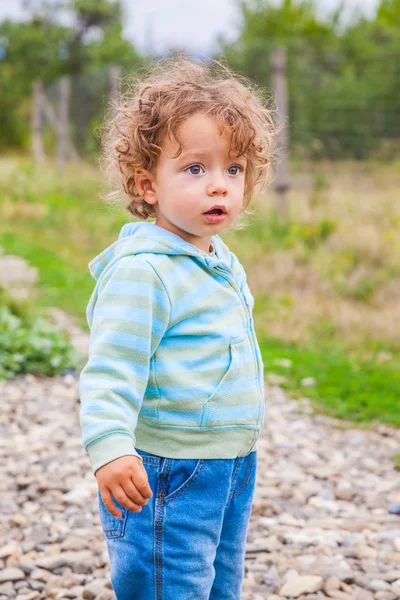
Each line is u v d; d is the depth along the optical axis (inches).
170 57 104.2
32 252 415.5
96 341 72.0
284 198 408.5
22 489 150.0
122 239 79.6
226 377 75.3
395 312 291.7
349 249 351.6
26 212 518.9
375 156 489.1
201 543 74.4
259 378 80.3
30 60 1224.8
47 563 119.6
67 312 305.3
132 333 71.3
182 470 73.8
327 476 162.2
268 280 328.5
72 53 1264.8
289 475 162.1
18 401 201.3
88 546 126.0
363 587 116.0
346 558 125.3
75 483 151.6
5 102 1131.9
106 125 98.2
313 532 133.9
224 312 77.2
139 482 66.8
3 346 227.8
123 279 73.6
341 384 222.4
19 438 175.8
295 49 553.9
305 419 201.2
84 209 525.3
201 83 81.7
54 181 598.5
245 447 77.6
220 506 75.0
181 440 73.7
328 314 295.6
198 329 74.8
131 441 68.2
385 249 349.7
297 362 245.0
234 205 77.6
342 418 202.2
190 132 75.0
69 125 714.8
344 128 506.6
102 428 67.4
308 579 115.3
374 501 149.0
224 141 75.7
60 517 137.0
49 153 807.7
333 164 494.0
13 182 591.5
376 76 518.9
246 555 125.0
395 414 201.3
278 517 140.9
